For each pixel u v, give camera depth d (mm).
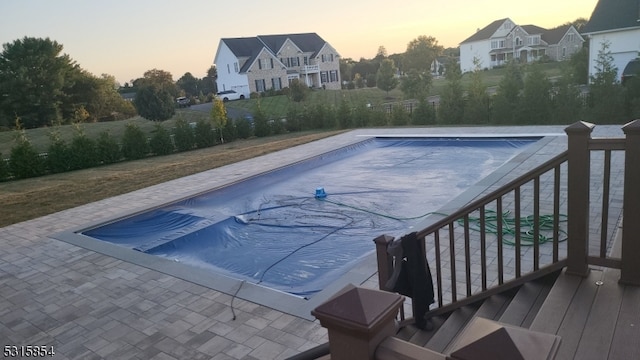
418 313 3408
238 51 42062
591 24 21578
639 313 2529
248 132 20141
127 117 40562
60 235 7637
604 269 3072
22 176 14852
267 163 12742
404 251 3385
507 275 4555
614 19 20781
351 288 1501
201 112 35219
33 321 4719
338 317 1380
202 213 9289
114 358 3912
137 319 4555
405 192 9695
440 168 11516
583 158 2793
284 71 42969
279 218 8641
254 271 6457
